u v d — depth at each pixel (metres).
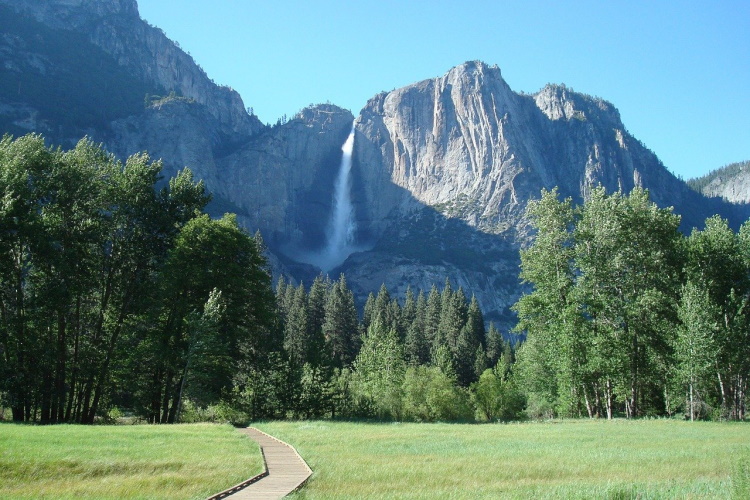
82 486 17.73
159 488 17.78
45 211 47.16
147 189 51.22
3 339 43.25
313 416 56.22
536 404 77.06
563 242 55.69
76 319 47.44
